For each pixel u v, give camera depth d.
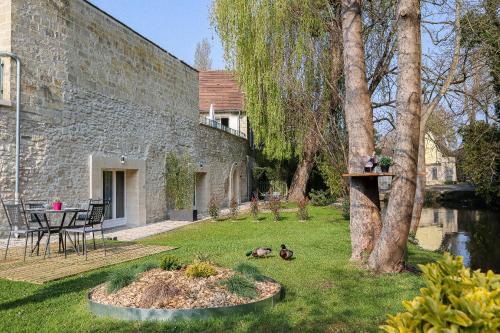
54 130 9.98
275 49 16.02
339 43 13.38
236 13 16.50
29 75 9.34
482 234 15.02
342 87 14.20
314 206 21.33
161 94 15.10
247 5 16.28
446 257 2.19
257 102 17.70
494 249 12.33
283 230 12.18
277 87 16.44
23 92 9.19
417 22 5.76
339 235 10.65
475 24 10.12
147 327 3.90
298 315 4.23
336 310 4.40
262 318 4.12
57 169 10.03
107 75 11.97
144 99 13.93
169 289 4.41
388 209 5.96
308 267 6.36
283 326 3.93
